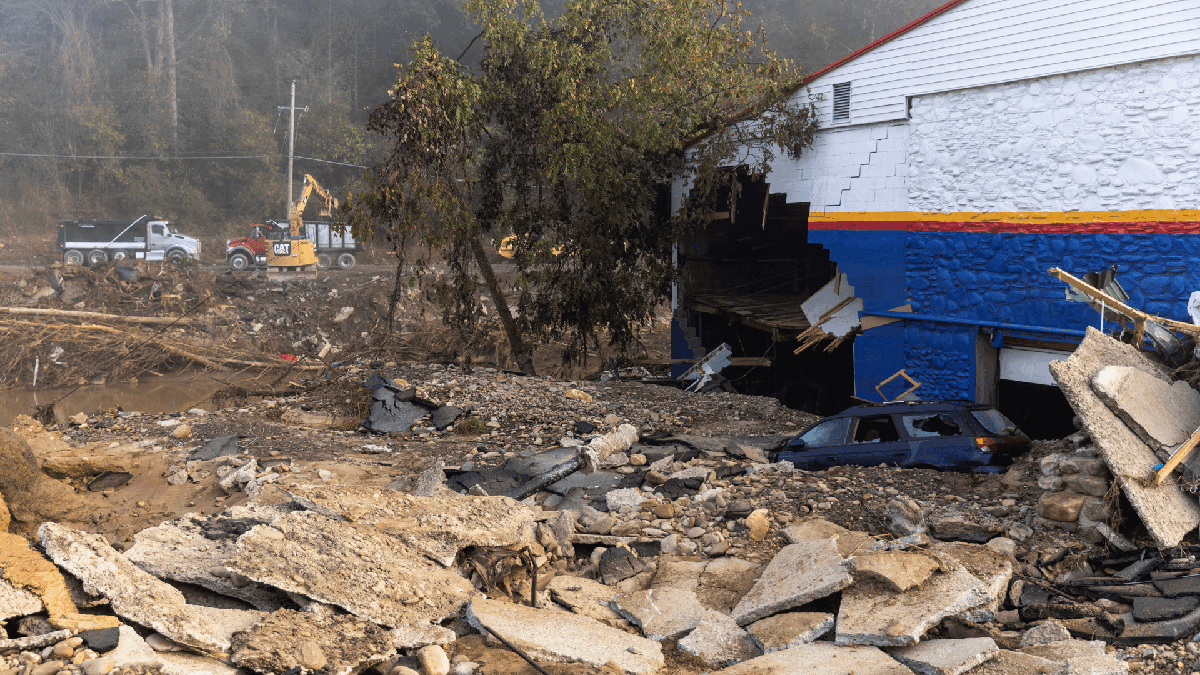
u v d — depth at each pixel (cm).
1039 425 1714
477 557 761
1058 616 641
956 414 1073
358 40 7762
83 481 1310
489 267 2283
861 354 1866
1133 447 762
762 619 648
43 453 1412
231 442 1442
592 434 1530
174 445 1476
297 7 8456
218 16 7681
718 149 2092
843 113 1845
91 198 6338
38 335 3506
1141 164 1357
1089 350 854
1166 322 942
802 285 2777
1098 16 1380
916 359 1750
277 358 3631
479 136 2141
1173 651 567
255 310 3997
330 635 578
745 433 1502
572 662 578
